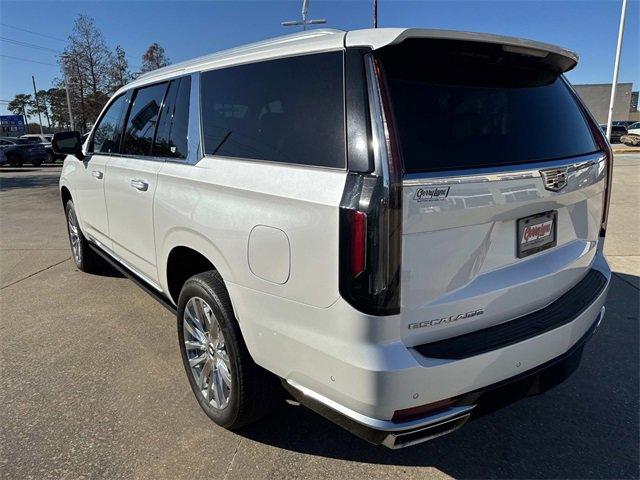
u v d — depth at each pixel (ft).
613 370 10.72
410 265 5.78
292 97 6.96
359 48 6.19
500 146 6.66
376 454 8.24
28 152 85.10
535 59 7.45
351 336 5.91
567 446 8.41
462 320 6.39
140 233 10.82
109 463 8.04
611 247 20.16
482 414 6.76
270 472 7.84
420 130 6.01
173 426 8.98
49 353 11.81
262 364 7.37
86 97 125.80
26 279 17.52
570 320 7.26
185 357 9.45
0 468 7.95
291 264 6.51
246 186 7.24
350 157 5.98
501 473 7.80
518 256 6.92
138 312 14.29
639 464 7.96
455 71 6.67
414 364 5.82
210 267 9.70
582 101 8.81
